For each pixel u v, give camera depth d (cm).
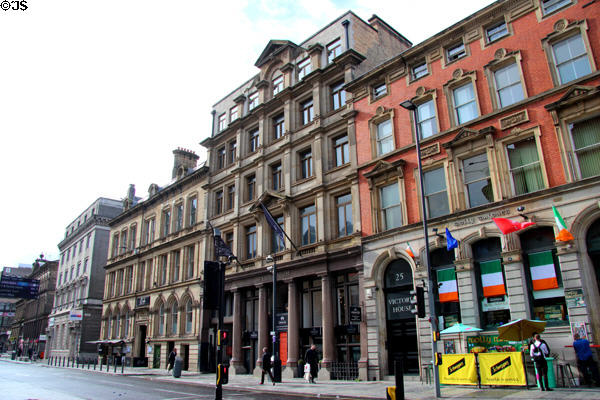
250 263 3119
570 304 1612
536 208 1767
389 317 2248
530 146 1892
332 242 2581
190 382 2425
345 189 2612
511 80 2014
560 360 1594
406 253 2181
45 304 7750
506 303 1833
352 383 2080
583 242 1642
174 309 3959
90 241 6084
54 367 4231
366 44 2930
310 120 2997
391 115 2444
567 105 1778
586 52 1797
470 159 2081
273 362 2253
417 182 2241
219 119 3994
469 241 1953
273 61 3444
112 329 4912
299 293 2767
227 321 3247
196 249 3769
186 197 4122
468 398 1333
